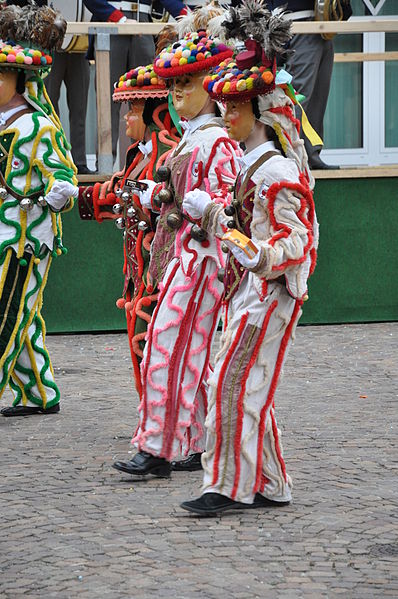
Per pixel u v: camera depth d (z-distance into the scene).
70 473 12.13
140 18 22.39
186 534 9.94
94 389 17.00
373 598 8.39
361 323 23.77
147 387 11.86
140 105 13.23
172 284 11.86
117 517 10.49
